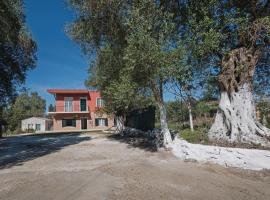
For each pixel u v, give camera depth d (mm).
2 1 13258
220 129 11727
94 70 20672
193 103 18531
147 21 11781
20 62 19078
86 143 18453
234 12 11195
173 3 13234
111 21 14062
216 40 11039
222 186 7035
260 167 8422
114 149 14664
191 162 10203
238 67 11477
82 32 15367
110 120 46031
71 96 45625
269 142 10070
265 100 14570
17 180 7984
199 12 11906
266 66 13766
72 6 14453
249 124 10844
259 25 10664
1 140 25125
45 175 8539
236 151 9094
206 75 12859
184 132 13961
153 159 11039
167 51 11328
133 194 6453
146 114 22219
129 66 11781
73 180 7797
